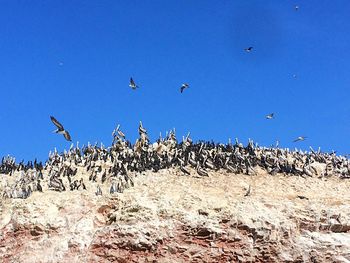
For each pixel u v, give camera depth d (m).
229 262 57.12
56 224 59.22
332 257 57.56
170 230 58.28
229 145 73.69
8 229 59.09
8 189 64.44
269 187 66.25
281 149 76.88
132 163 69.69
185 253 57.19
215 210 60.59
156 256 56.88
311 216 61.03
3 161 71.69
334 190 67.38
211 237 58.03
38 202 61.34
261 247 58.03
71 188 63.94
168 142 75.25
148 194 62.84
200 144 74.25
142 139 72.38
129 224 58.47
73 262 56.47
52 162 71.38
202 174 67.62
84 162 71.31
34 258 56.78
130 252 57.03
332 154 77.31
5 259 57.22
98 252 57.28
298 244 58.56
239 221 59.16
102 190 63.84
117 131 73.94
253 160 71.75
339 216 60.91
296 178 69.62
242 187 65.69
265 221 59.41
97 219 60.53
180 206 60.81
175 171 68.62
